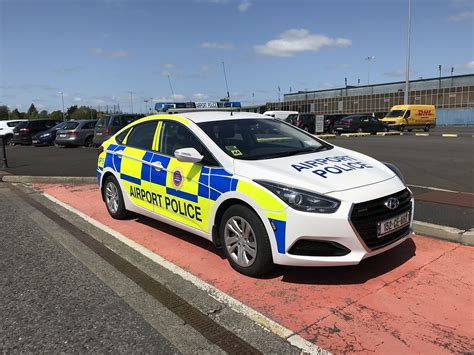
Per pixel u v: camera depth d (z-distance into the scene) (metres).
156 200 5.31
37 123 25.56
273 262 3.93
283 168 4.11
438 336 3.10
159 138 5.45
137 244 5.34
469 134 28.88
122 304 3.78
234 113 5.64
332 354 2.94
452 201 6.60
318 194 3.71
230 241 4.32
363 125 30.94
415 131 35.25
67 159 15.52
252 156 4.50
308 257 3.72
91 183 10.10
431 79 70.62
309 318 3.41
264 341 3.13
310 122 31.86
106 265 4.70
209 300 3.79
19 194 8.98
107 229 6.02
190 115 5.39
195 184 4.59
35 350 3.09
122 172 6.01
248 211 4.03
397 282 3.96
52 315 3.61
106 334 3.29
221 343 3.13
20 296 3.98
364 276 4.11
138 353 3.03
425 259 4.46
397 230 4.06
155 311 3.64
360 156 4.89
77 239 5.63
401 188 4.13
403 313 3.43
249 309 3.59
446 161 12.16
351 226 3.64
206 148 4.63
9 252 5.17
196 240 5.40
